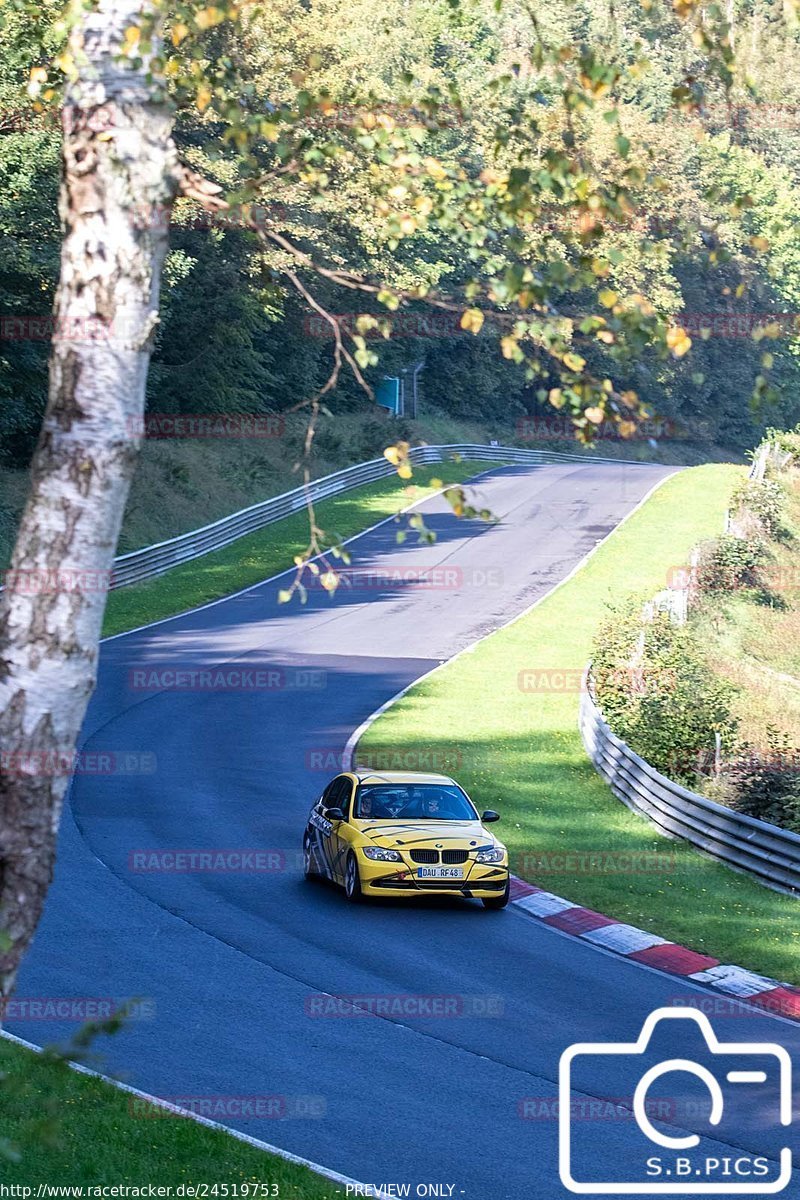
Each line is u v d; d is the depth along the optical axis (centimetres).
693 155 13138
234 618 6812
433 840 2858
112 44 808
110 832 3372
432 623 6800
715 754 4041
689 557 7606
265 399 12194
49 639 766
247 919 2686
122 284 793
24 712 763
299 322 11625
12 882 762
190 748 4416
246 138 1027
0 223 6166
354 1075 1805
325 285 10412
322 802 3184
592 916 2861
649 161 1059
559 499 10375
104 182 796
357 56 8294
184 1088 1717
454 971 2375
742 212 1070
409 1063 1866
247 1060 1847
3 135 5728
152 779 3978
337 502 10181
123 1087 1647
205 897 2839
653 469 12469
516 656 6175
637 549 8619
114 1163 1378
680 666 4988
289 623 6725
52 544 773
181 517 8925
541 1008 2166
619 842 3550
